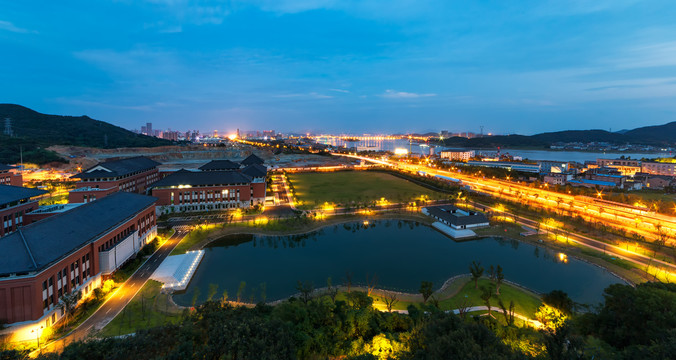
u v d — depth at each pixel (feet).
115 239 267.18
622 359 113.70
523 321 198.90
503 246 351.67
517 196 552.41
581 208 484.33
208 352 118.42
